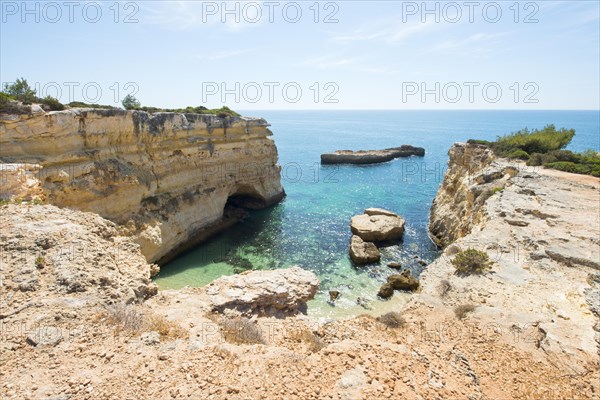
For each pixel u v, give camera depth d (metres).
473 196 27.89
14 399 7.02
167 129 33.00
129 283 13.80
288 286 16.84
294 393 7.39
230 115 42.12
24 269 11.89
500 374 9.15
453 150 41.66
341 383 7.61
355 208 46.09
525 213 20.28
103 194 26.34
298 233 36.44
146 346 9.23
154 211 30.47
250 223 39.97
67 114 24.86
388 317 12.38
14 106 22.78
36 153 23.38
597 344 10.06
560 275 14.09
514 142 38.31
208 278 25.92
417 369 8.54
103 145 27.55
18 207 16.69
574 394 8.33
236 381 7.77
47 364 8.18
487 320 11.66
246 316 14.46
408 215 42.88
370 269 27.72
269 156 47.94
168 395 7.33
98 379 7.74
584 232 17.09
